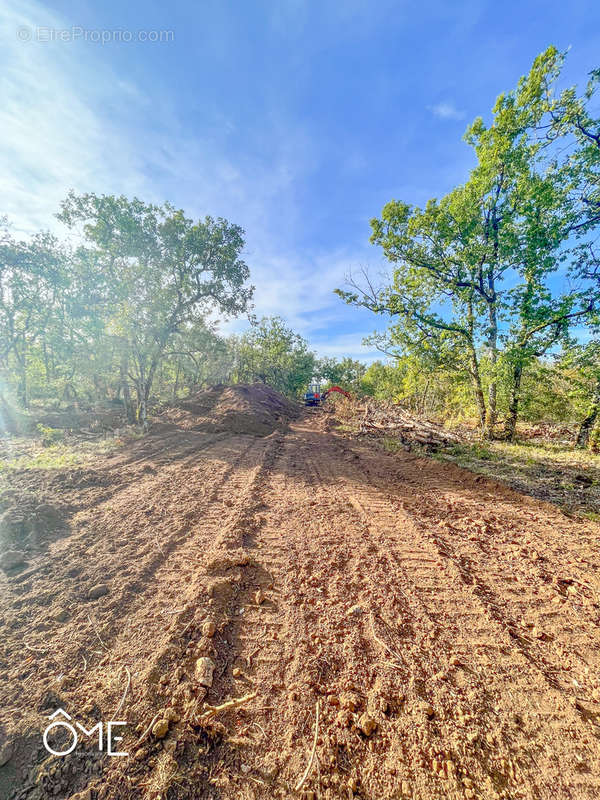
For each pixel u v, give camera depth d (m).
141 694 1.99
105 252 12.94
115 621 2.59
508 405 11.24
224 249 13.59
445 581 3.18
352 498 5.41
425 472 7.07
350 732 1.82
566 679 2.17
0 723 1.79
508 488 5.80
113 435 10.53
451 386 15.34
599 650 2.41
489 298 11.27
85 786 1.55
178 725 1.83
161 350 12.66
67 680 2.07
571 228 9.62
